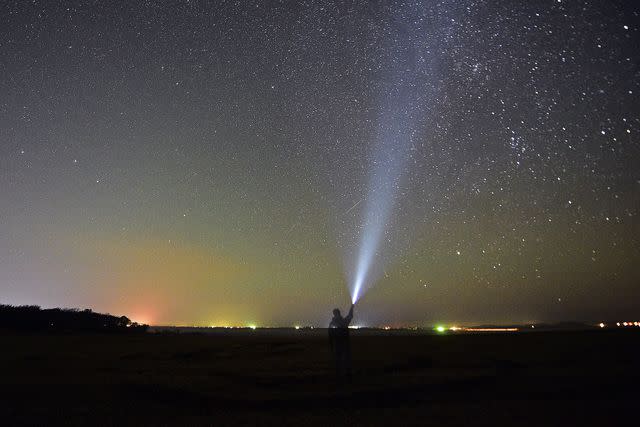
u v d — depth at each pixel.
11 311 46.56
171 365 17.95
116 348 25.33
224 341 29.44
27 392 13.30
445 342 24.50
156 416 10.95
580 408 10.80
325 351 21.41
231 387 13.30
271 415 10.94
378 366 16.08
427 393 12.82
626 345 20.34
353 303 14.80
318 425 9.89
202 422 10.32
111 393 13.17
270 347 24.19
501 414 10.39
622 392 12.52
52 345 27.66
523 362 16.64
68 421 10.51
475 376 14.17
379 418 10.32
